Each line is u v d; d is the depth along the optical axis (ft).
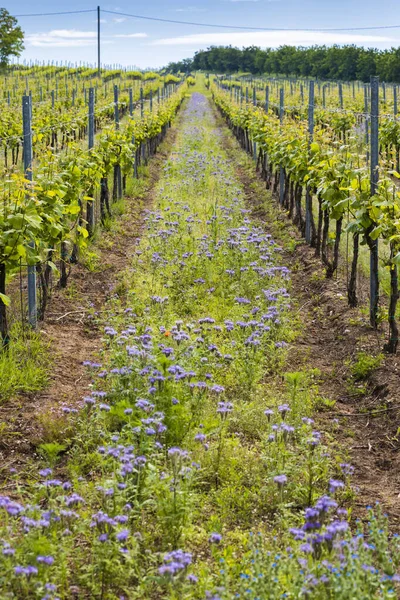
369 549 13.87
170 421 19.93
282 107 67.36
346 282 37.99
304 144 46.55
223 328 30.40
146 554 15.72
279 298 32.50
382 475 20.57
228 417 22.49
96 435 20.66
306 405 24.36
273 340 30.17
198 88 351.87
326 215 40.57
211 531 16.85
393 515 18.12
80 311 33.68
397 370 26.30
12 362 24.91
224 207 50.96
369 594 12.59
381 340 29.53
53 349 28.22
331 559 13.84
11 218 25.49
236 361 25.80
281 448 19.63
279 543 16.38
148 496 17.21
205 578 14.12
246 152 100.53
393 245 28.76
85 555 15.61
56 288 35.91
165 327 29.71
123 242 48.06
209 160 86.38
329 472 20.02
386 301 34.96
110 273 40.24
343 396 26.20
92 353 28.45
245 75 443.73
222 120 167.43
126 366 22.95
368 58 255.70
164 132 122.93
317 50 308.81
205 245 41.06
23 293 34.65
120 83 227.81
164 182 71.87
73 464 19.51
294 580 13.20
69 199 35.14
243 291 35.42
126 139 62.23
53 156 33.32
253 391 24.97
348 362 28.40
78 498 15.24
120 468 16.57
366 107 95.96
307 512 14.55
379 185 29.66
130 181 68.39
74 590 14.51
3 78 238.68
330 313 34.42
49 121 91.81
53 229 29.40
